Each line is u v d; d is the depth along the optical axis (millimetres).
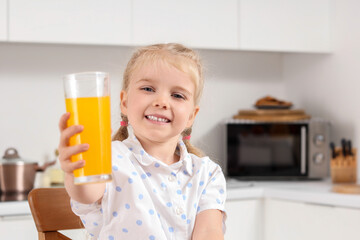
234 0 2857
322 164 2908
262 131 2902
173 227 1179
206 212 1229
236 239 2572
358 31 2904
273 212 2627
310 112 3240
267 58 3391
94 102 800
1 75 2764
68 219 1343
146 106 1136
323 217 2426
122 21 2625
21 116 2799
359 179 2908
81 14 2553
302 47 3027
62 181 2658
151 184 1176
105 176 808
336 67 3049
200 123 3174
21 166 2424
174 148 1249
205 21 2793
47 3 2498
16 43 2779
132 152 1197
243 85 3311
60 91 2869
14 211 2137
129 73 1251
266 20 2936
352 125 2949
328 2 3084
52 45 2850
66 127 814
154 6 2686
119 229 1112
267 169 2902
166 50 1207
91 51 2924
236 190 2557
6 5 2438
